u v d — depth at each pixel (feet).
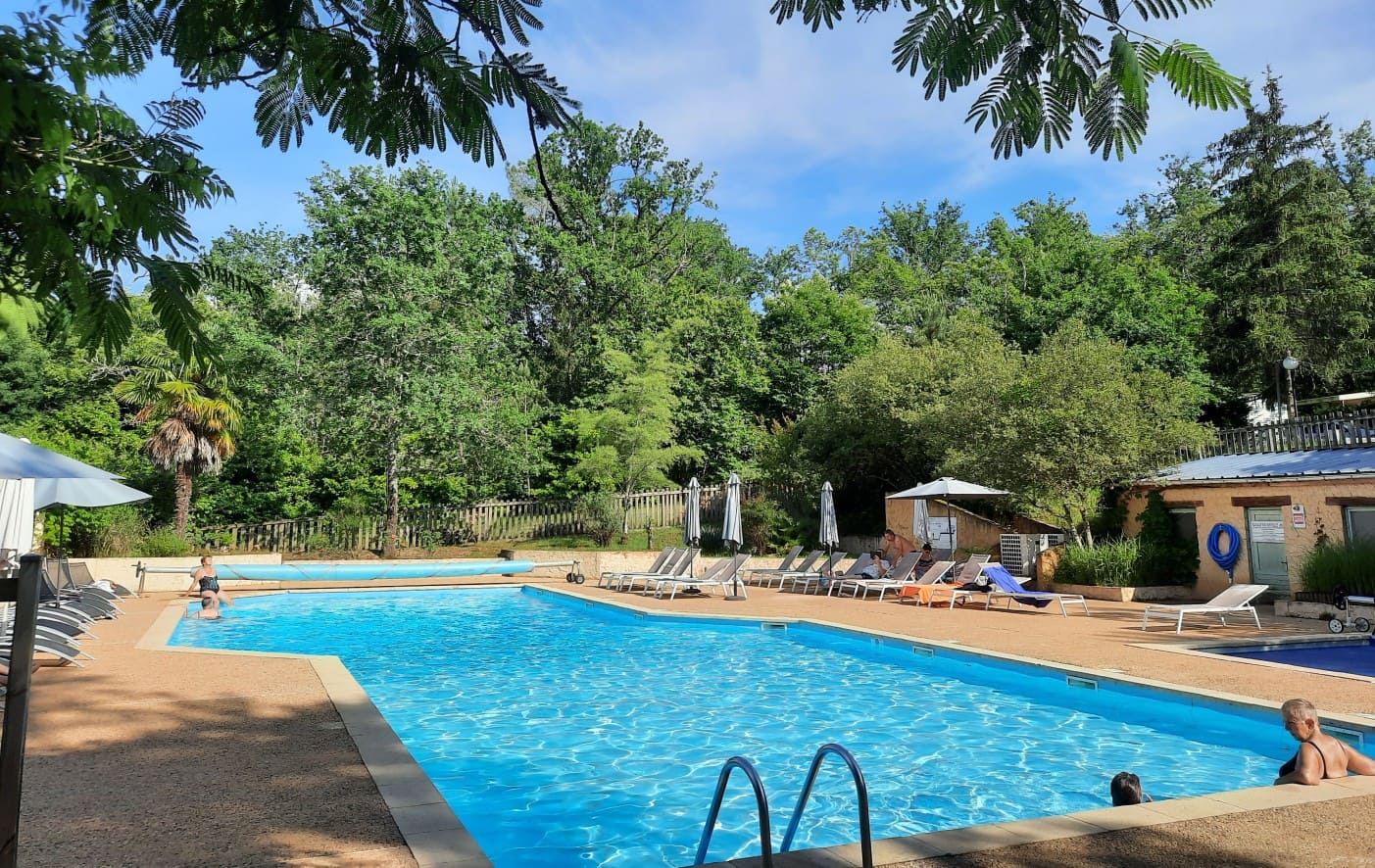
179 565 73.26
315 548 90.48
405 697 34.73
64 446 87.15
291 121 8.51
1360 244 119.03
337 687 29.58
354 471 103.45
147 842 15.24
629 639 51.26
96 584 59.41
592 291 131.64
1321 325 110.63
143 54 7.15
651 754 26.43
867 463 103.30
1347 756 19.29
